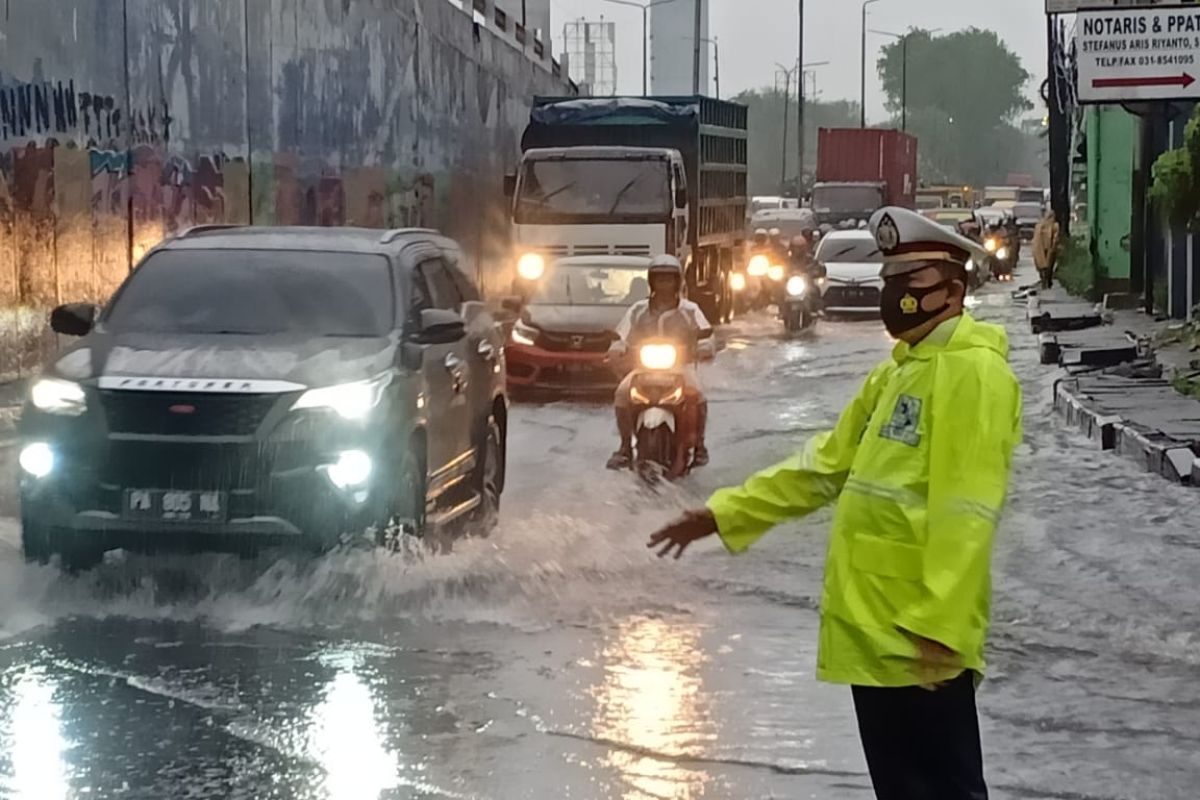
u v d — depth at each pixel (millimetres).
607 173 29531
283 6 28859
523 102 52031
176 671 8805
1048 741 7730
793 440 17953
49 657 9055
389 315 11406
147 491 10156
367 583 10312
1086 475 15234
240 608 10102
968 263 5383
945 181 182375
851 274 39500
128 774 7195
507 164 48656
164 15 24391
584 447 17547
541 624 9859
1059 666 9016
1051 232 46250
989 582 5184
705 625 9875
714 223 35500
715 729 7836
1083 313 32000
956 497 5059
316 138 30531
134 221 23625
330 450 10188
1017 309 40500
